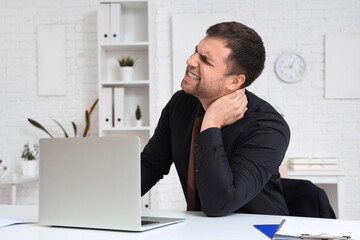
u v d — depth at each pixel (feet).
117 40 13.64
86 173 4.18
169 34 14.61
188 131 5.57
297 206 5.43
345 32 14.29
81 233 4.00
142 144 14.52
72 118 14.66
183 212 5.06
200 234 3.82
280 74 14.30
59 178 4.32
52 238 3.81
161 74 14.58
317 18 14.34
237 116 5.06
